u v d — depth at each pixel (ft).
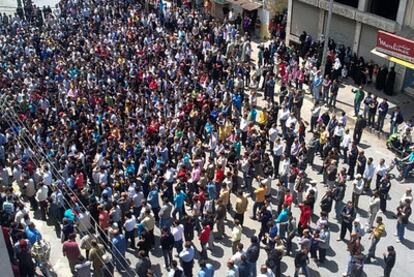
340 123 80.43
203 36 120.06
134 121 84.17
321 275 61.46
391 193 75.20
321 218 60.85
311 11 115.85
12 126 82.58
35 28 131.13
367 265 62.69
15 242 59.88
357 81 105.09
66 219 61.46
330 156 73.51
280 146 76.79
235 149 77.20
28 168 72.49
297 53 112.37
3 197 66.90
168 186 69.36
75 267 56.39
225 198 65.16
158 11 136.26
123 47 114.11
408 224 69.72
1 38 125.39
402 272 62.18
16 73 104.32
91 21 133.28
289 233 62.64
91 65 104.53
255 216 69.97
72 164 71.31
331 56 105.29
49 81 100.12
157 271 62.64
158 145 77.46
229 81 97.19
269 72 99.50
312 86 98.07
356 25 106.01
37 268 61.93
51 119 85.25
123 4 141.79
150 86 97.50
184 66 103.71
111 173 72.54
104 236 62.13
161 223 62.80
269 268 55.26
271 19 126.52
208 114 86.07
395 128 85.61
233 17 131.13
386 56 94.94
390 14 99.81
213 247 65.87
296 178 70.13
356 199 68.54
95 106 90.22
